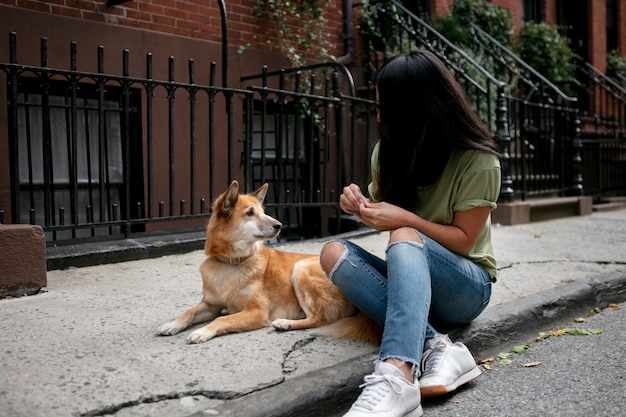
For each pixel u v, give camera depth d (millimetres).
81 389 2014
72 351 2389
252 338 2635
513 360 2717
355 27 7434
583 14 12125
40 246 3320
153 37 5441
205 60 5828
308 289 2826
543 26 10125
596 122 10242
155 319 2891
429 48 7129
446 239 2365
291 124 6738
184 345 2516
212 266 2838
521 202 7141
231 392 2037
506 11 9188
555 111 8344
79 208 5309
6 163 4637
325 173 5578
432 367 2207
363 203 2418
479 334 2789
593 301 3699
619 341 2943
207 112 5832
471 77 7977
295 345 2553
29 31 4691
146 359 2328
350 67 7312
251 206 2814
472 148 2314
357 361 2354
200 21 5871
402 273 2162
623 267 4391
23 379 2084
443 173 2408
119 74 5227
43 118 3912
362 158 7246
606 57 12859
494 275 2609
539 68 9930
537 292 3557
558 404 2201
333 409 2131
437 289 2395
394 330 2090
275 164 5840
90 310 3002
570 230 6559
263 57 6336
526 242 5645
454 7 8820
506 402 2230
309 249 4898
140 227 5426
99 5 5145
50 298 3213
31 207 4344
